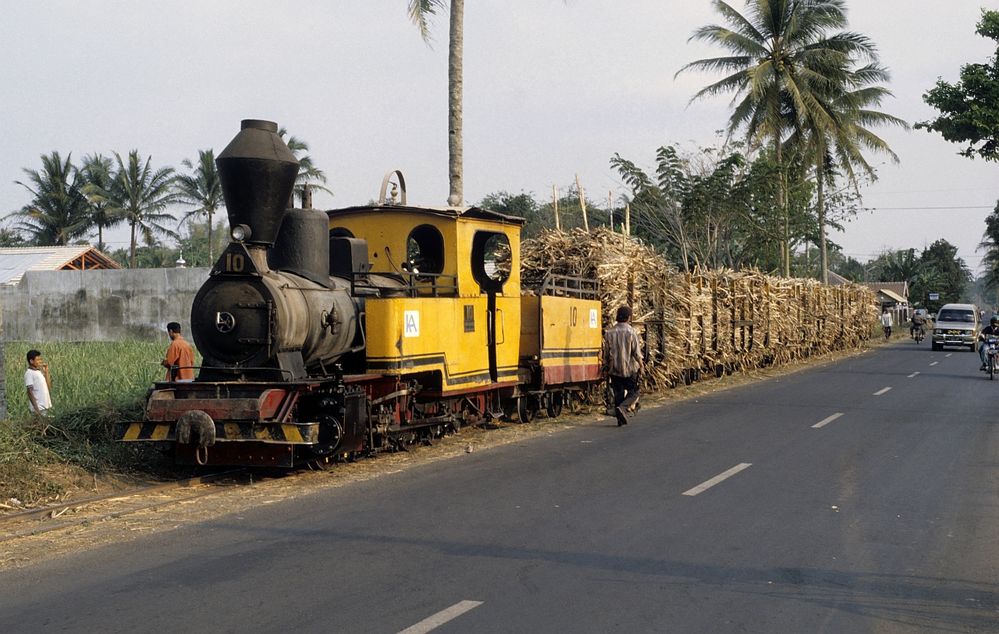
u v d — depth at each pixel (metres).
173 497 8.75
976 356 35.97
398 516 7.88
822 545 6.91
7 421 9.75
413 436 11.66
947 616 5.32
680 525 7.54
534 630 5.02
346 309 10.77
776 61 36.38
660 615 5.29
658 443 12.33
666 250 35.16
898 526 7.54
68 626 5.07
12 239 62.00
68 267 39.09
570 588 5.80
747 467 10.38
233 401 9.20
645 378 18.75
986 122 22.98
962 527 7.52
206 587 5.81
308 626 5.06
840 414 15.70
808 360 31.95
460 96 19.31
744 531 7.34
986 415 15.54
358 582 5.91
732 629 5.06
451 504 8.38
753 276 25.95
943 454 11.32
